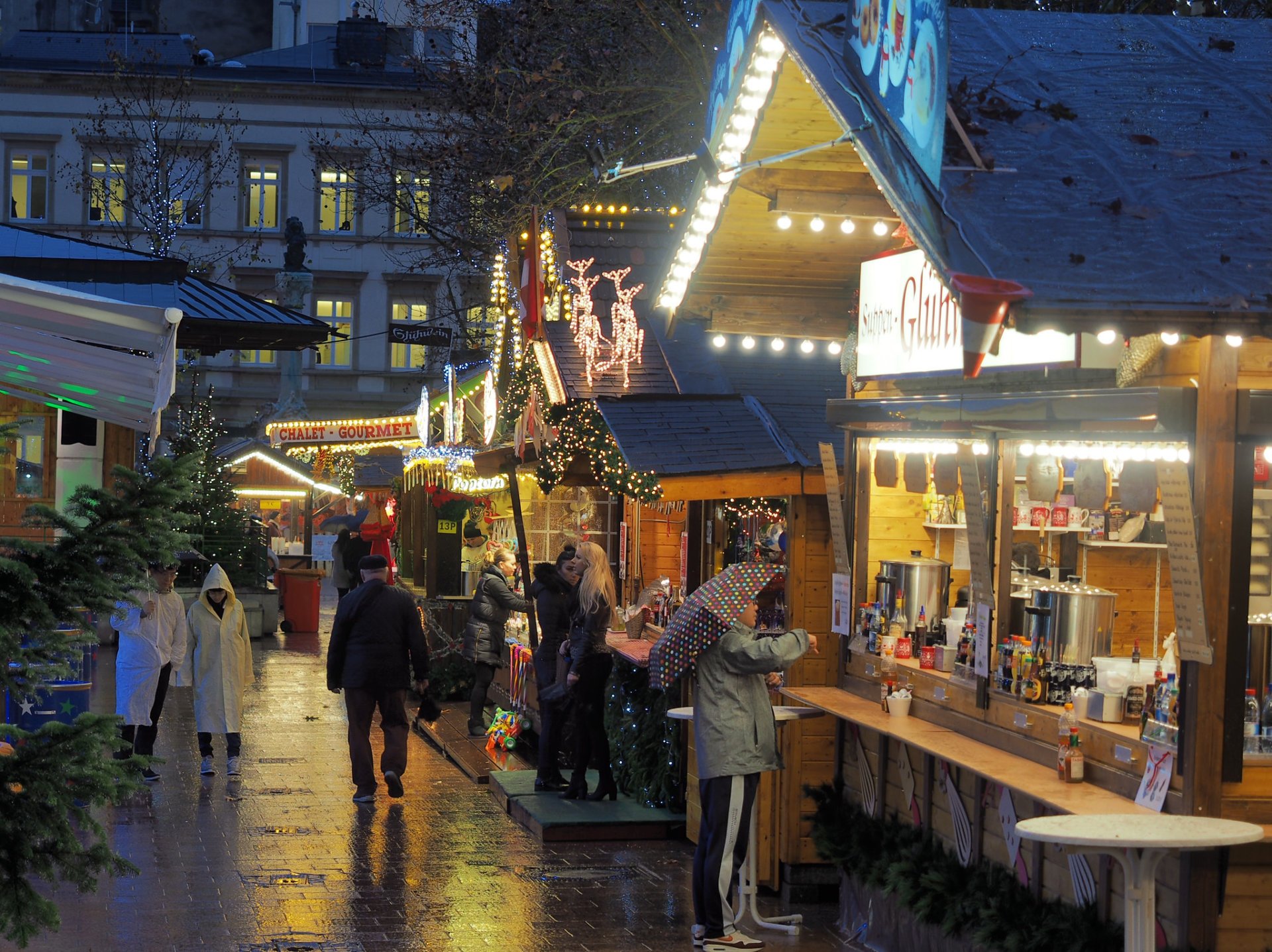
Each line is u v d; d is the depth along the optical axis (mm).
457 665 18062
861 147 5707
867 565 9008
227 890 9102
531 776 12617
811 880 9320
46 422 15953
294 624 27078
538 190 22391
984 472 7531
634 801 11555
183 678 12859
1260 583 5867
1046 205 5254
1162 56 6691
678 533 13930
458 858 10125
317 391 49969
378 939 8195
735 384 11883
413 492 25359
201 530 25359
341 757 14086
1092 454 6844
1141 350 6090
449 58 26922
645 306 13438
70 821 5539
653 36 21203
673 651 8117
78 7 59375
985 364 7215
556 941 8250
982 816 7367
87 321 7250
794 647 8164
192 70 48562
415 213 32469
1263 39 7027
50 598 5328
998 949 6586
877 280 8352
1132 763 6117
